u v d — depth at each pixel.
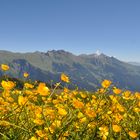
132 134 0.59
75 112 0.59
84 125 0.60
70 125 0.57
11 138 0.51
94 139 0.60
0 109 0.56
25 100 0.56
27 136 0.52
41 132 0.52
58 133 0.53
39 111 0.60
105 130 0.61
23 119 0.60
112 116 0.65
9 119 0.56
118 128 0.61
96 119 0.61
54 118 0.59
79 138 0.58
